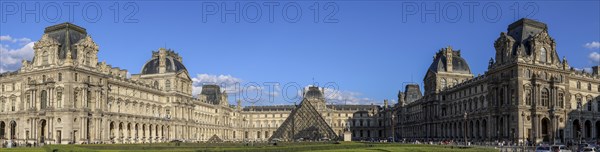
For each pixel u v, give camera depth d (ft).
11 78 603.67
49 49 572.51
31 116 567.59
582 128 574.15
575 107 580.30
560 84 560.61
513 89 547.08
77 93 566.36
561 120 553.64
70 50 578.25
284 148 345.72
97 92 590.96
